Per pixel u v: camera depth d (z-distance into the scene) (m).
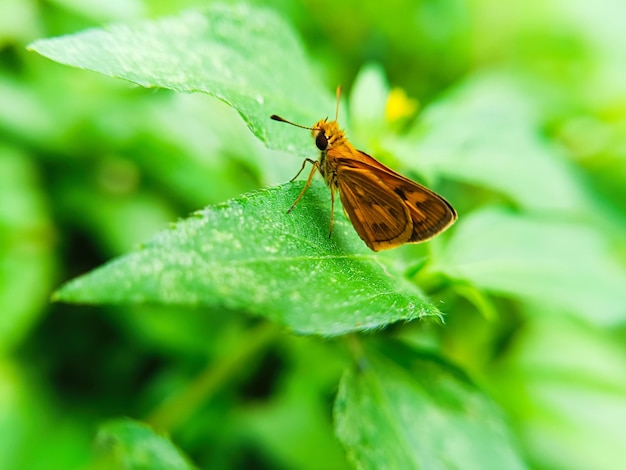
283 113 0.10
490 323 0.16
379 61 0.19
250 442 0.15
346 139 0.10
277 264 0.08
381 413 0.10
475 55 0.20
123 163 0.16
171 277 0.08
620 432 0.15
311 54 0.18
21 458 0.14
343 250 0.09
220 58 0.10
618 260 0.15
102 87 0.17
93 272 0.08
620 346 0.16
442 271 0.11
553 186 0.13
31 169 0.16
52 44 0.08
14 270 0.16
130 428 0.10
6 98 0.16
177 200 0.17
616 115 0.18
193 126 0.15
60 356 0.16
